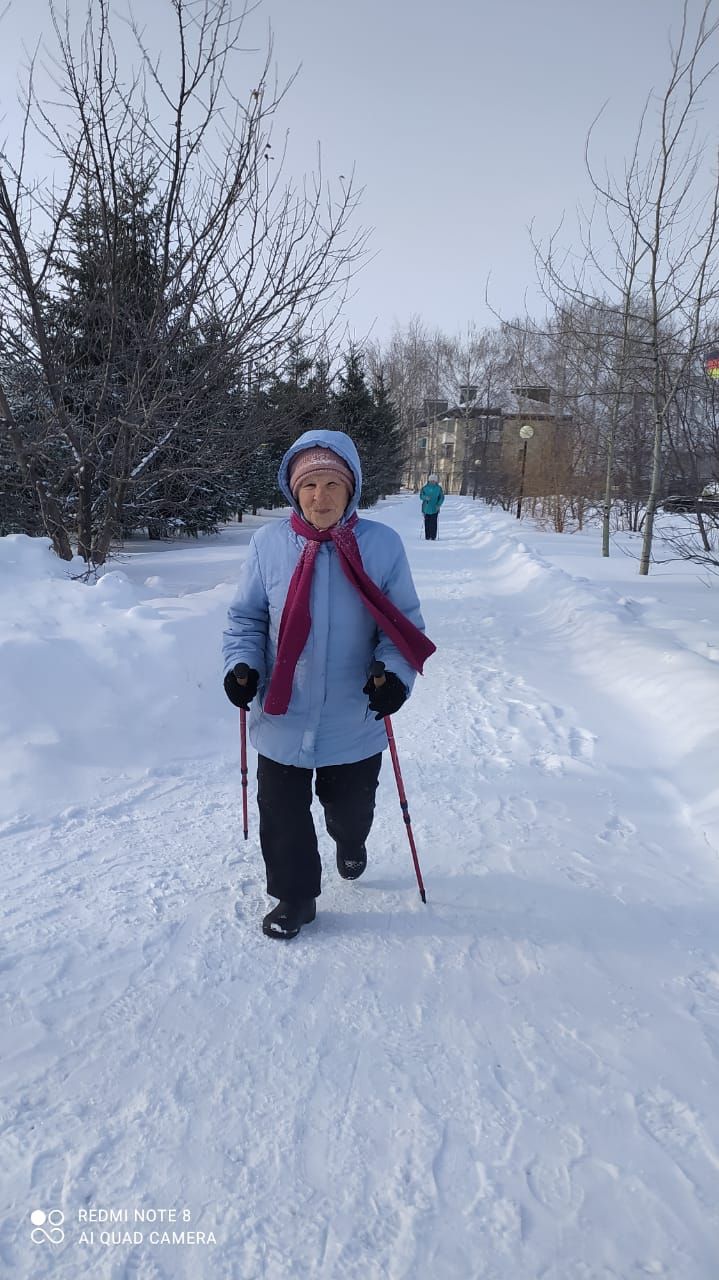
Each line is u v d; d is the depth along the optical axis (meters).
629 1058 2.11
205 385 7.59
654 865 3.24
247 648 2.57
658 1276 1.53
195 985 2.37
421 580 11.74
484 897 2.94
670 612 7.87
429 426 72.56
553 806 3.82
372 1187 1.71
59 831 3.42
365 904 2.88
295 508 2.62
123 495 8.30
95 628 4.64
